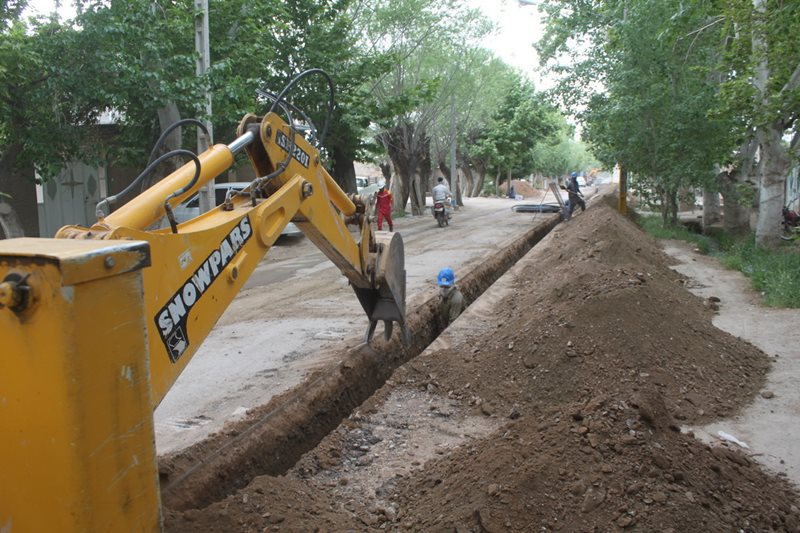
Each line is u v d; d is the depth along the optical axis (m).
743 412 5.11
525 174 61.62
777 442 4.57
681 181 16.83
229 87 12.87
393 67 22.27
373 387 7.03
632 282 7.11
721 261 12.35
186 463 4.70
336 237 4.78
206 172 3.39
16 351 1.83
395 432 5.08
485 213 30.67
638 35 16.25
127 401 2.00
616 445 3.68
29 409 1.84
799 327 7.33
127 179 20.75
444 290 9.23
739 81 11.17
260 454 5.12
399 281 5.92
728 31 12.20
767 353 6.54
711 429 4.79
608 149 19.61
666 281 9.06
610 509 3.27
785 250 12.16
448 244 17.27
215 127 15.09
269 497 3.78
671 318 6.39
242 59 14.80
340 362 6.80
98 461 1.89
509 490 3.38
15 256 1.81
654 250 13.49
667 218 18.84
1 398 1.87
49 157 13.20
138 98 12.84
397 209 30.92
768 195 12.65
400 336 7.97
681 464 3.66
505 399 5.52
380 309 5.81
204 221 3.45
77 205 20.23
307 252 16.69
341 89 20.22
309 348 7.45
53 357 1.79
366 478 4.34
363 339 7.66
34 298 1.79
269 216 3.82
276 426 5.44
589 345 5.77
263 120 3.91
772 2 10.87
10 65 11.95
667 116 16.23
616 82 17.91
